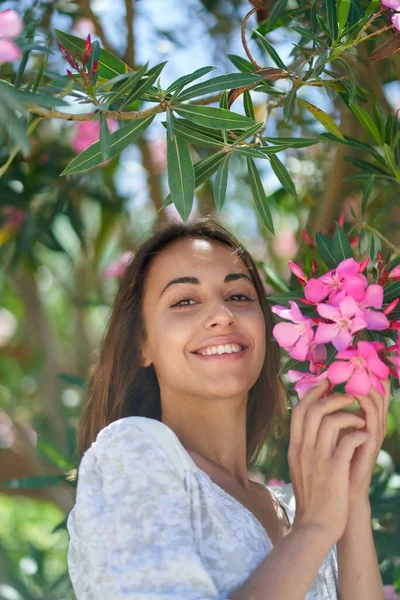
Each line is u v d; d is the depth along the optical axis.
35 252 3.79
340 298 1.65
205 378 1.86
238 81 1.80
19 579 3.49
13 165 3.29
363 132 2.91
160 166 4.20
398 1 1.86
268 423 2.25
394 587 2.80
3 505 6.17
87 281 4.77
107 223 3.69
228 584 1.60
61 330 6.31
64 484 2.91
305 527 1.64
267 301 2.16
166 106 1.80
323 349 1.74
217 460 1.92
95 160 1.79
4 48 1.67
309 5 2.42
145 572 1.49
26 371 6.34
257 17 2.52
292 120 3.44
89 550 1.57
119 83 1.75
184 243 1.99
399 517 2.81
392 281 1.79
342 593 1.84
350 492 1.81
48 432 4.14
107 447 1.66
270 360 2.22
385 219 3.27
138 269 2.02
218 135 1.91
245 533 1.67
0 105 1.56
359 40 1.93
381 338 1.77
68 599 3.44
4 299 6.07
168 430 1.68
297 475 1.72
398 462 3.32
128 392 2.09
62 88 1.70
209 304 1.90
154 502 1.58
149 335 1.99
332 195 2.92
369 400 1.74
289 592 1.53
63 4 3.25
